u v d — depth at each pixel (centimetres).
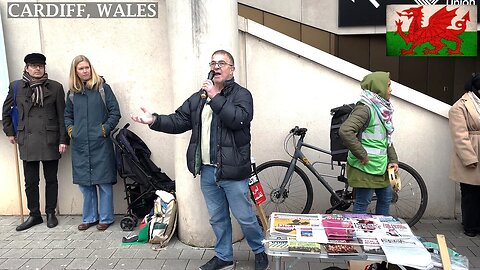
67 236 456
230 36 402
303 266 377
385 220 280
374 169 358
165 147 497
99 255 409
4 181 513
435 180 479
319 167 487
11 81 497
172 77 414
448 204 483
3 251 421
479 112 419
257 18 753
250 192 405
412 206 480
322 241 247
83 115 454
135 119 337
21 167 509
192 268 381
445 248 244
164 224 427
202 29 392
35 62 457
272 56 476
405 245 242
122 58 489
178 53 401
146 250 419
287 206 490
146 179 457
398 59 752
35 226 486
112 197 481
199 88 399
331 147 436
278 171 487
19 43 492
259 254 365
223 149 332
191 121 351
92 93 455
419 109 471
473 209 434
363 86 364
